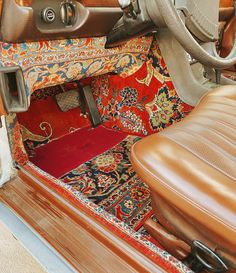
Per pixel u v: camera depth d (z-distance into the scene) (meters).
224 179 0.58
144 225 0.82
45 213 0.96
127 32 1.12
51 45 0.98
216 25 1.23
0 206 1.05
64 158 1.48
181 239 0.70
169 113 1.49
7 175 1.10
